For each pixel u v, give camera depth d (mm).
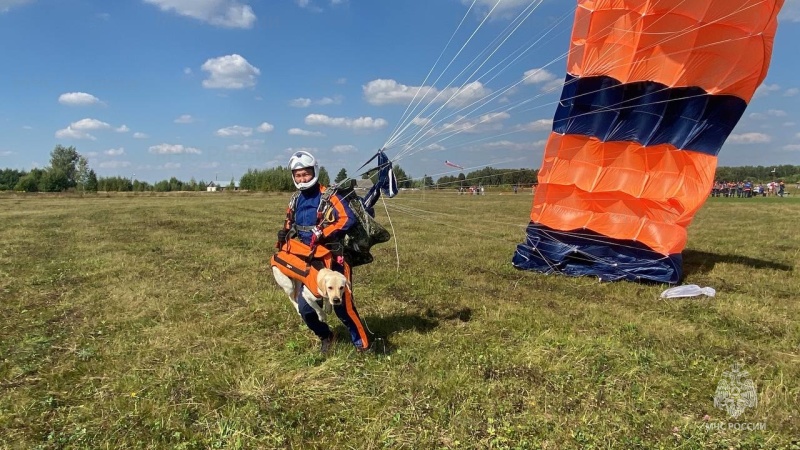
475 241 13016
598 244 8570
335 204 4703
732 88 7586
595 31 7910
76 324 6055
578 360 4785
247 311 6441
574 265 8773
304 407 3980
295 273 4711
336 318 5887
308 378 4461
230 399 4102
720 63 7527
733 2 7156
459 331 5664
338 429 3709
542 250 9031
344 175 5086
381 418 3811
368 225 4957
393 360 4789
